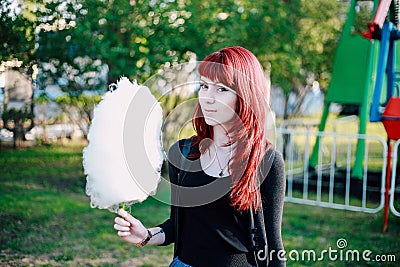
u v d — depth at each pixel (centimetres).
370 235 483
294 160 740
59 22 568
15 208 539
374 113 495
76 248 439
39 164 711
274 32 660
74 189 620
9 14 555
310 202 564
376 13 501
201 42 591
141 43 575
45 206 550
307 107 812
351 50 626
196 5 596
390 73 534
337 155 775
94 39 563
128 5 575
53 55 574
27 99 652
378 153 803
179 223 183
